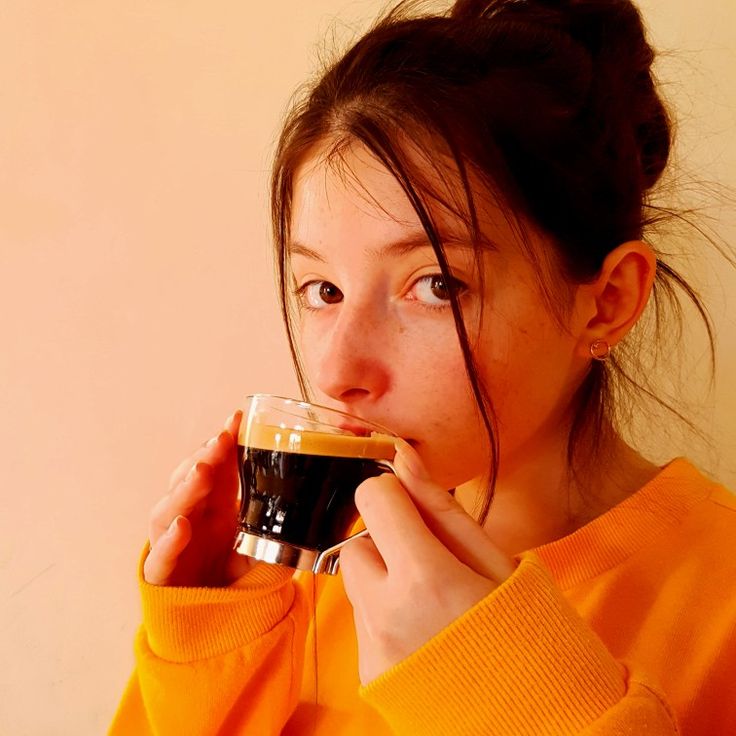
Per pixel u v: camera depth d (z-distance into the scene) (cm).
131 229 129
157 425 130
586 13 85
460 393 71
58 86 129
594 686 56
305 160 78
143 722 97
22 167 131
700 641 75
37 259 132
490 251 70
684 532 82
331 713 98
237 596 88
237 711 92
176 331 129
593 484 88
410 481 62
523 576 57
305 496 66
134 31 127
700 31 110
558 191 73
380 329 71
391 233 69
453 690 55
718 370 112
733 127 110
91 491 133
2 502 134
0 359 133
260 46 123
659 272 101
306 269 78
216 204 126
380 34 80
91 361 131
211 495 90
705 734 71
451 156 70
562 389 80
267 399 71
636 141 86
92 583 133
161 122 127
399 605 58
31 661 135
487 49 76
